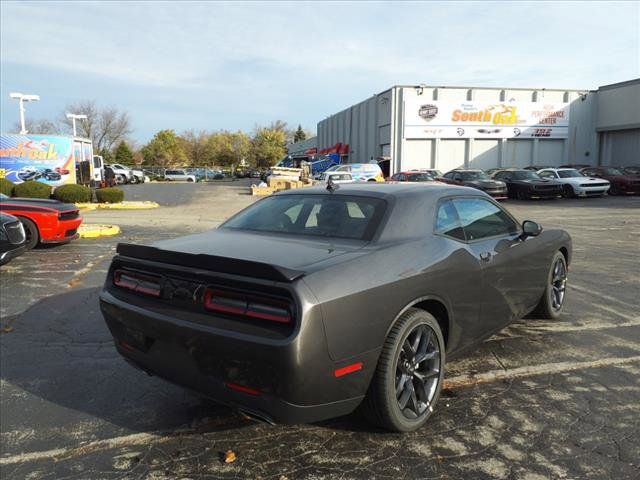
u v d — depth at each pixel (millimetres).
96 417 3426
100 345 4766
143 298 3123
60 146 26000
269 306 2613
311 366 2539
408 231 3375
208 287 2787
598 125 36906
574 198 25141
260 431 3221
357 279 2783
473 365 4188
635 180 25703
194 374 2861
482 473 2744
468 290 3609
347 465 2836
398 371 3086
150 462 2898
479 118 35188
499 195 23125
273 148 90625
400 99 34625
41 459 2936
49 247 10203
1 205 9531
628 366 4164
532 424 3250
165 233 12758
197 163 92938
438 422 3285
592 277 7523
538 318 5430
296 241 3314
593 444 3012
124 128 70188
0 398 3695
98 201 21359
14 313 5719
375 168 30828
